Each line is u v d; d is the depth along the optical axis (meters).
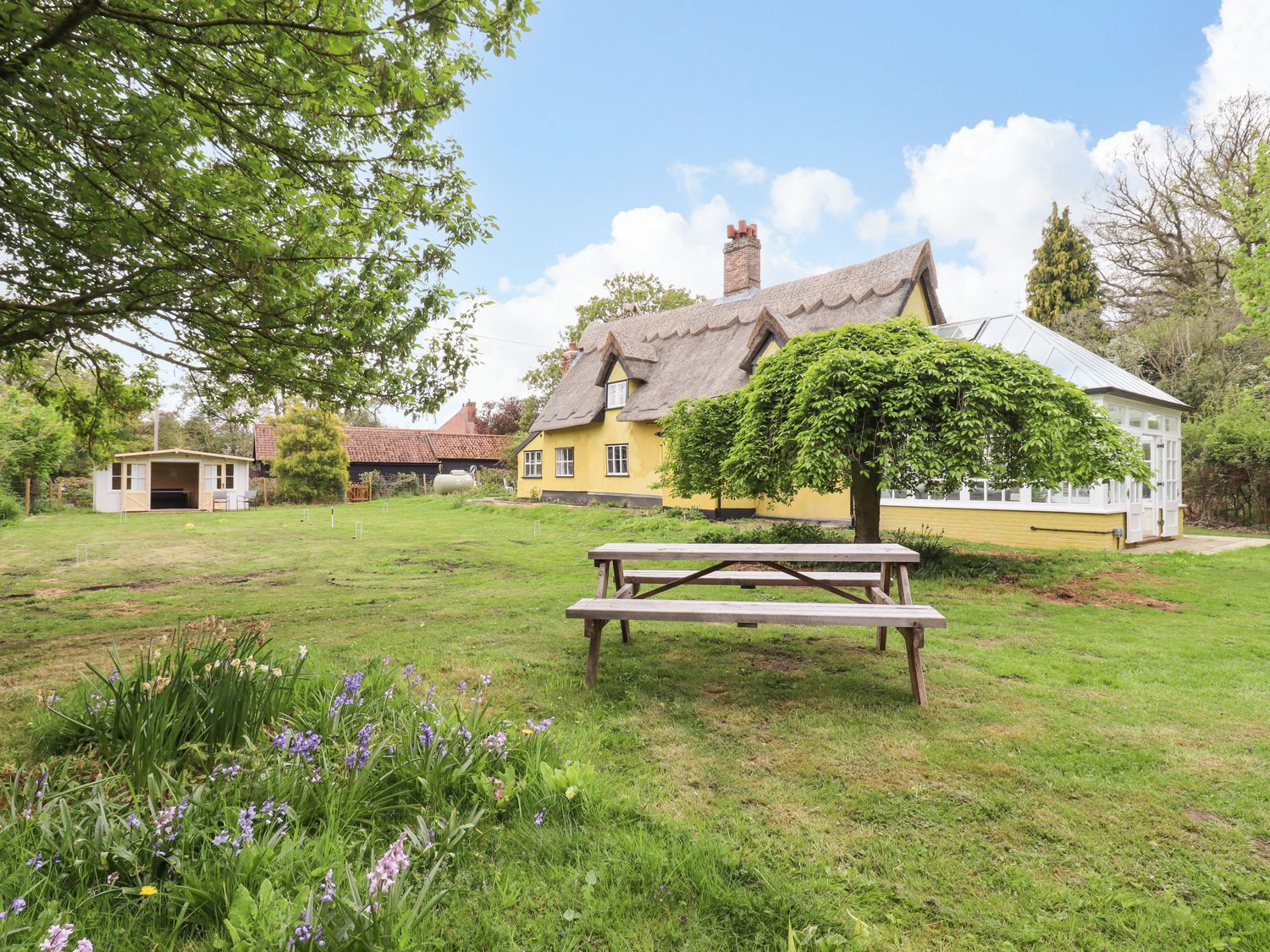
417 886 2.08
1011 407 8.24
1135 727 3.66
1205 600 7.54
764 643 5.58
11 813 2.27
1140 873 2.30
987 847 2.47
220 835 2.10
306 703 3.37
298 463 32.59
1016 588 8.34
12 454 22.75
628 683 4.45
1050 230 33.06
